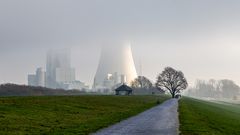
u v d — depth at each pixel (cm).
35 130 3594
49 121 4600
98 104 9231
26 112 5466
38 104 6875
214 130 4294
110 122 4697
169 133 3581
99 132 3591
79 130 3647
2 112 5103
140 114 6631
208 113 8006
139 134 3481
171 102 13650
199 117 6262
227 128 4978
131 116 6062
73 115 5809
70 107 7312
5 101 6544
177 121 5038
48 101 7719
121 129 3900
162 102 13625
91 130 3703
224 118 7119
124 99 13062
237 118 8138
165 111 7706
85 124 4312
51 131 3516
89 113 6512
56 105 7212
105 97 12700
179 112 7338
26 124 4072
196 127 4275
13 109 5609
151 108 9069
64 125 4184
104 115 6203
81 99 9788
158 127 4162
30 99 7588
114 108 8550
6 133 3266
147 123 4678
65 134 3294
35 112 5628
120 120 5134
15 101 6775
